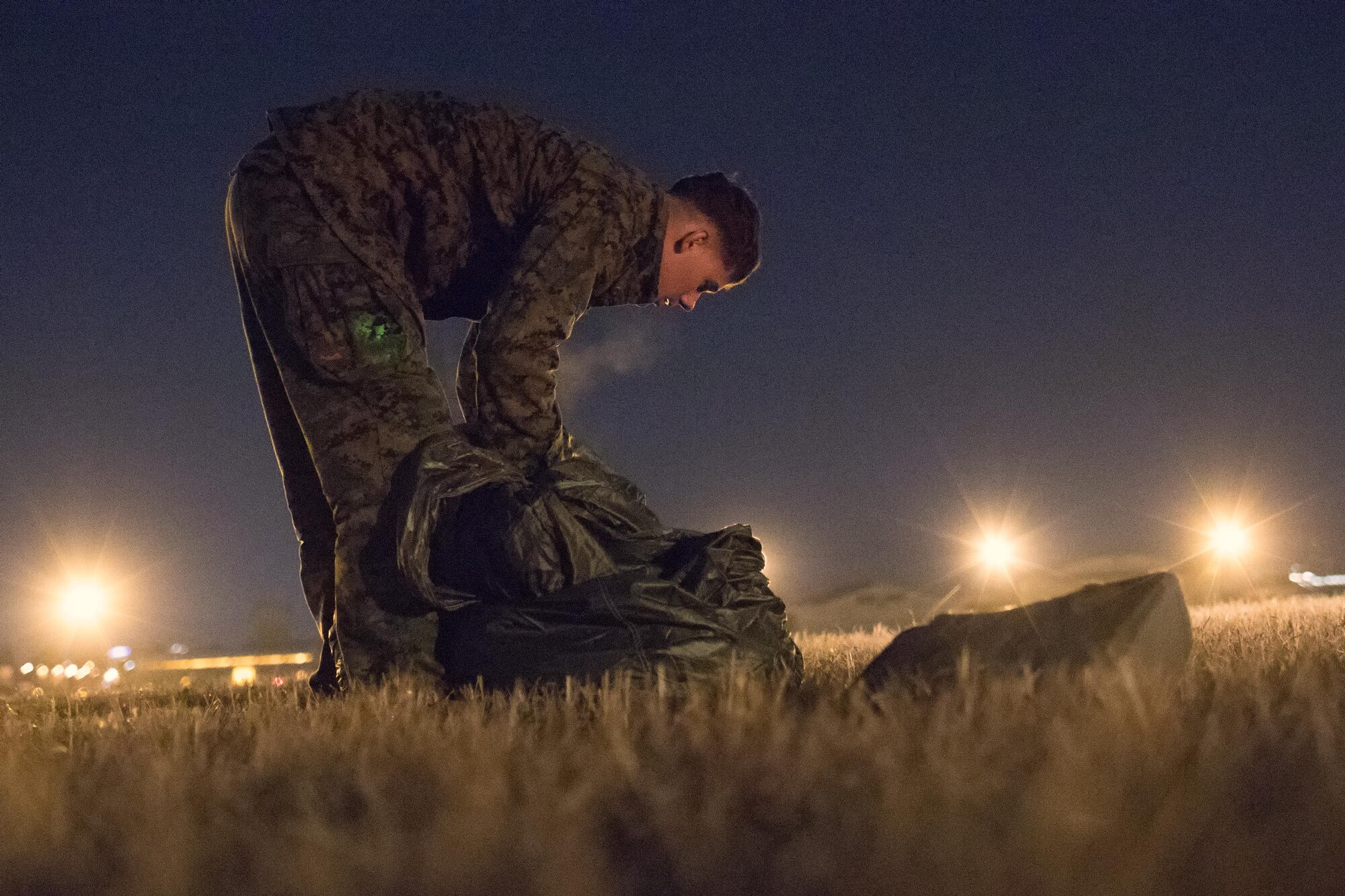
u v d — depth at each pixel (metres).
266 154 3.78
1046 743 1.68
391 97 3.90
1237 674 2.60
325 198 3.72
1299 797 1.30
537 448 3.74
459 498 3.58
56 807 1.64
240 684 5.32
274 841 1.38
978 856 1.10
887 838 1.16
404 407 3.67
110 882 1.32
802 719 2.30
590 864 1.19
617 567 3.50
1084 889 1.05
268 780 1.91
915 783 1.42
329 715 2.83
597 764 1.74
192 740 2.55
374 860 1.20
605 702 2.56
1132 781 1.44
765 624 3.58
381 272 3.75
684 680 3.31
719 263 4.09
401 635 3.57
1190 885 1.06
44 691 5.82
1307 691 2.09
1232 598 9.33
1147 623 2.58
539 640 3.40
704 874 1.17
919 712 2.09
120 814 1.62
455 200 3.90
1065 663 2.42
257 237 3.74
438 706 2.94
